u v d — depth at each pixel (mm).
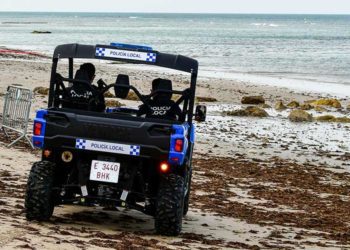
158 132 12641
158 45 160000
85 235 11953
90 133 12641
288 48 161125
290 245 14164
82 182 12727
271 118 50438
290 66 108438
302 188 24438
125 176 12836
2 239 10406
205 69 98000
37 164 12906
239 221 16516
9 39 173125
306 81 84875
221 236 14203
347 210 20406
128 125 12641
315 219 18266
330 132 44156
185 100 14227
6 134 26375
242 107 56469
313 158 33406
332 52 147125
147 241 12039
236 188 22625
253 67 105062
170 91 14047
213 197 20141
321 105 61156
